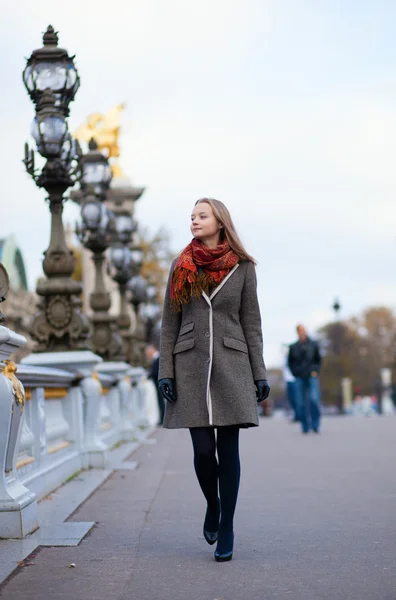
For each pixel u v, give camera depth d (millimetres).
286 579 5297
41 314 10594
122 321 18906
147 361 25547
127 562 5762
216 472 6000
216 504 6074
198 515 7648
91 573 5449
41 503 8156
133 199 25094
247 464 12125
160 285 45844
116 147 19328
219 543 5832
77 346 10617
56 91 10211
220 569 5570
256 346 6008
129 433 16531
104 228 13945
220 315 5953
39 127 10109
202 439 5871
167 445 16031
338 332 72500
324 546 6250
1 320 6051
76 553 6016
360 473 10711
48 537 6438
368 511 7746
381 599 4809
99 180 13781
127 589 5062
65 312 10547
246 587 5109
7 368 6242
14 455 6449
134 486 9656
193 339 5930
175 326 6062
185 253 5992
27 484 7762
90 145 13820
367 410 49781
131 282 21594
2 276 5984
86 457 10992
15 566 5566
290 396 25125
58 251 10516
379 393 60125
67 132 10227
